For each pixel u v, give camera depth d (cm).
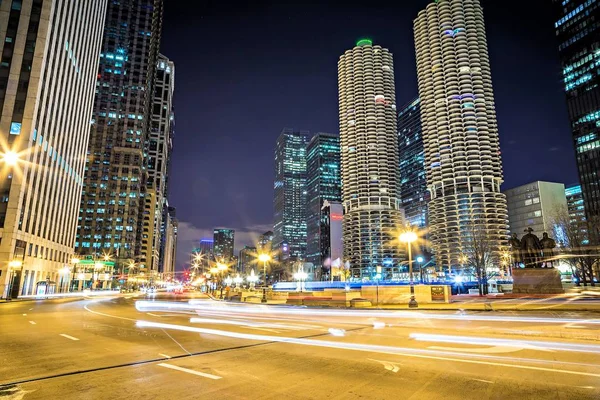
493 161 19725
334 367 940
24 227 7356
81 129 10681
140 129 16562
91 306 3869
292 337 1457
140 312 2945
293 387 772
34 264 7912
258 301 4772
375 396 707
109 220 15312
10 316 2570
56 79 8544
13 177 7125
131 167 16100
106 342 1361
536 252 4097
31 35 7700
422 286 3647
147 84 17800
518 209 18575
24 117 7381
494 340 1325
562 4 15500
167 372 905
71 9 9238
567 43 15188
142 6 17775
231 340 1396
